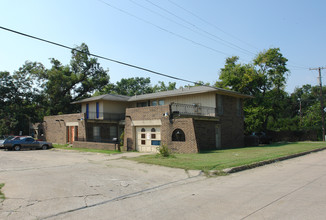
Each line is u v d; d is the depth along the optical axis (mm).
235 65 40781
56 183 10039
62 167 14172
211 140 24672
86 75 50688
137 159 16266
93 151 23203
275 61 39312
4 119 42469
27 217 6355
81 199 7949
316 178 9922
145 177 11195
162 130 22000
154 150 23047
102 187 9469
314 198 7031
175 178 10969
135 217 6184
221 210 6320
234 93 27453
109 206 7258
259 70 40156
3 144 27766
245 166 12922
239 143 29328
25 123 43281
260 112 36844
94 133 31266
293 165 13859
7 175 11750
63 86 45812
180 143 20406
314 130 38906
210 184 9680
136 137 24938
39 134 40219
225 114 27312
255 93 39125
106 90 56062
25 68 43688
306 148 23438
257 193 7844
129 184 9953
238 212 6086
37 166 14727
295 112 66938
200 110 27016
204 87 27953
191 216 5996
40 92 45000
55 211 6820
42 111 47812
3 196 8148
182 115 21969
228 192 8188
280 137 40938
